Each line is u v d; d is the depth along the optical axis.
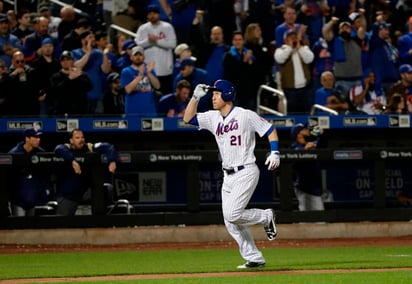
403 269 30.53
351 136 48.69
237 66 49.50
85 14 53.41
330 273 28.92
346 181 48.72
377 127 47.59
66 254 40.06
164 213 44.97
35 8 56.22
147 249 42.12
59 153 43.59
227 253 39.59
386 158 45.50
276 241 44.75
